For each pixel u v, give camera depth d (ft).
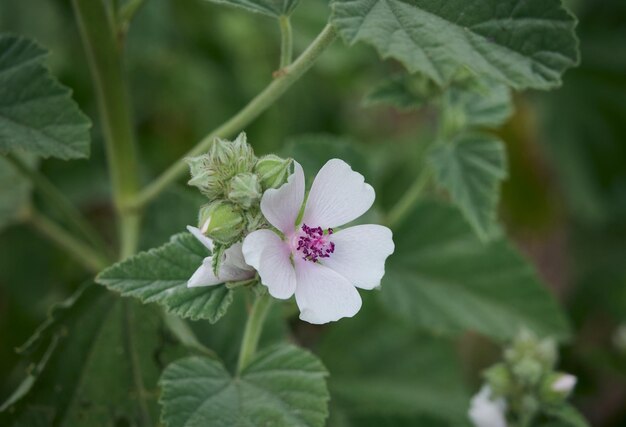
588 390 2.22
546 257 2.67
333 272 1.34
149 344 1.59
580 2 2.44
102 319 1.58
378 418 1.93
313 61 1.46
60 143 1.47
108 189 2.25
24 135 1.47
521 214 2.58
